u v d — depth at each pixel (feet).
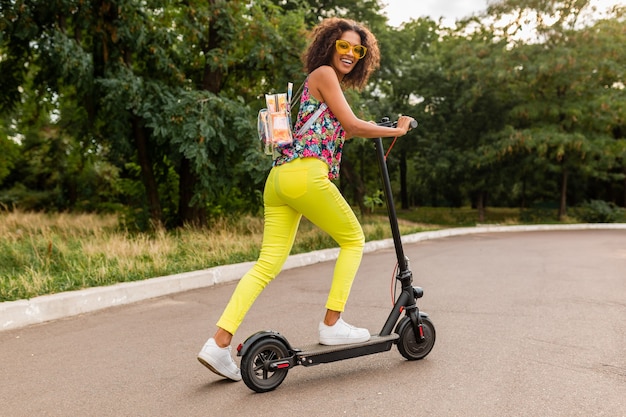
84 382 10.23
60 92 37.81
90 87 33.60
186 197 39.73
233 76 43.14
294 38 38.68
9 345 12.85
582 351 11.87
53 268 21.31
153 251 24.77
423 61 82.02
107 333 13.89
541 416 8.40
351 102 37.42
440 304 17.21
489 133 75.97
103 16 33.17
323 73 9.35
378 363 11.03
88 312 16.42
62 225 39.40
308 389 9.61
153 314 16.11
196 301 18.04
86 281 18.43
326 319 10.12
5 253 22.72
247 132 33.78
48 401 9.29
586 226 67.77
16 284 17.02
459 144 80.43
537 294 18.86
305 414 8.53
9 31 31.48
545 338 12.97
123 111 34.71
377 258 30.35
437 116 80.12
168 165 41.52
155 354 12.03
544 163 76.33
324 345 10.07
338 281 10.00
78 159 75.61
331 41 9.62
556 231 60.03
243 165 33.40
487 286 20.62
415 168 88.12
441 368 10.68
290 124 9.44
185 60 39.63
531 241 43.39
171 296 18.97
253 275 9.79
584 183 104.99
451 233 52.90
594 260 29.09
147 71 37.70
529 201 120.16
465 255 31.94
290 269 25.80
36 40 31.94
